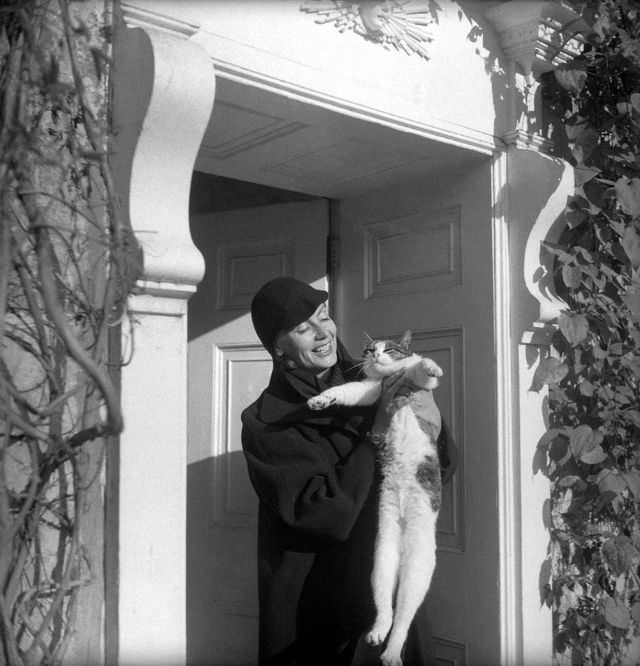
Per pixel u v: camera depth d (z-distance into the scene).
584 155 2.56
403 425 2.23
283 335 2.29
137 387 1.63
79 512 1.47
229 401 3.09
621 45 2.59
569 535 2.56
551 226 2.52
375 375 2.32
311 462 2.15
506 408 2.46
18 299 1.56
